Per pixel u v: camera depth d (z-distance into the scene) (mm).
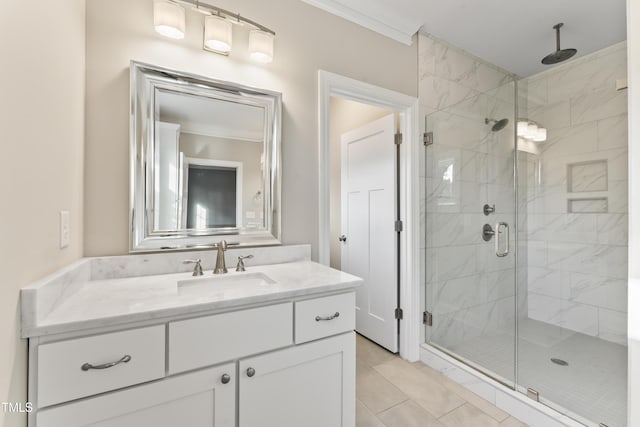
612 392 1646
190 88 1407
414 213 2174
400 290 2264
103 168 1240
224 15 1422
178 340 902
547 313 2633
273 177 1605
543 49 2441
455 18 2068
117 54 1269
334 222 3018
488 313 2352
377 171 2420
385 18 1990
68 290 966
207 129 1451
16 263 698
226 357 977
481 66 2588
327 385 1179
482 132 2344
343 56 1867
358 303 2654
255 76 1574
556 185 2607
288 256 1635
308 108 1732
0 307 629
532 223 2752
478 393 1780
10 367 667
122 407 819
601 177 2355
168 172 1365
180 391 898
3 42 640
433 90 2285
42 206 838
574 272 2490
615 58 2293
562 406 1523
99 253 1237
